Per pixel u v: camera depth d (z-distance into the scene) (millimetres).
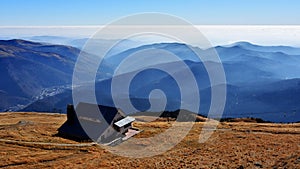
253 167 34625
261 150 44594
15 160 46594
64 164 44156
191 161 40406
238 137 57969
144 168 38656
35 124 80938
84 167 41531
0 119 95062
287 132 62562
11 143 58469
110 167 40500
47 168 42625
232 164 37062
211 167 36469
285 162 34281
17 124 81000
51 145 56500
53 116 102438
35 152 52062
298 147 44844
